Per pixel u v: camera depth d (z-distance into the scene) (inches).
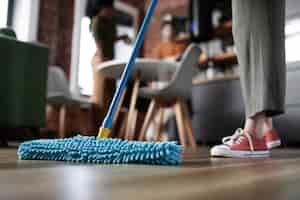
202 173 22.4
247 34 47.0
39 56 97.3
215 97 131.6
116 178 18.4
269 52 45.3
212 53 160.6
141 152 28.6
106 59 127.2
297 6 127.9
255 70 46.3
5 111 88.7
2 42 89.2
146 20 42.6
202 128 134.7
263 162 35.4
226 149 45.9
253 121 48.5
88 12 138.1
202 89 135.6
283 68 46.3
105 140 31.3
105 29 127.0
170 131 140.2
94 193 13.1
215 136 130.7
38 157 34.1
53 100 120.8
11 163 28.8
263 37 45.7
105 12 128.9
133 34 201.5
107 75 103.1
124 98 113.0
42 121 97.2
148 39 203.6
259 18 46.1
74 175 19.8
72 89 172.1
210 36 164.9
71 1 176.7
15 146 85.8
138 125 133.7
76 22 177.8
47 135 130.2
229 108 127.4
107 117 38.6
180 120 98.3
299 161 37.7
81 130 158.9
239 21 48.1
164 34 178.5
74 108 158.4
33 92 95.3
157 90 97.3
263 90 45.1
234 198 12.6
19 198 11.9
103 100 128.5
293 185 17.1
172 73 101.0
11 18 166.7
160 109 109.7
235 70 154.6
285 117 116.6
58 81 129.6
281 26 46.8
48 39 166.6
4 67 89.0
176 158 29.0
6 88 89.2
